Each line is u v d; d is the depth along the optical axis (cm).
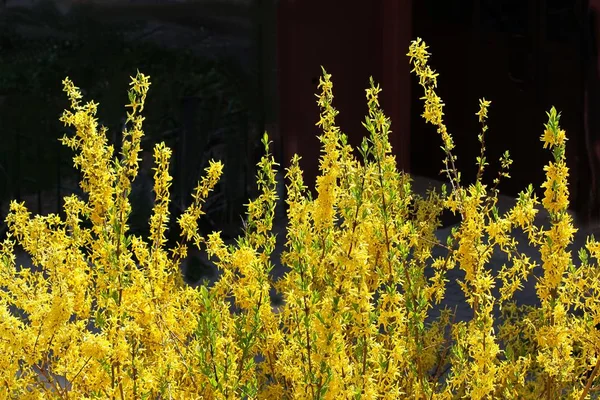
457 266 914
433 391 382
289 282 388
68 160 1111
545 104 1213
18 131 1080
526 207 370
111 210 352
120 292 340
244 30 1226
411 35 1224
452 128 1339
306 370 317
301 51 1211
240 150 1102
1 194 1074
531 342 450
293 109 1206
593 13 1134
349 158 375
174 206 1016
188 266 938
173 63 1211
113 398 325
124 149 360
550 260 350
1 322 326
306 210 369
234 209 1075
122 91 1185
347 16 1193
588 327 354
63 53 1248
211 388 344
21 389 341
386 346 369
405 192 400
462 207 392
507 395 379
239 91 1184
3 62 1231
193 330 378
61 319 323
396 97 1154
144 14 1280
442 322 448
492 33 1279
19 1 1275
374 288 387
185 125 1035
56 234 389
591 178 1134
